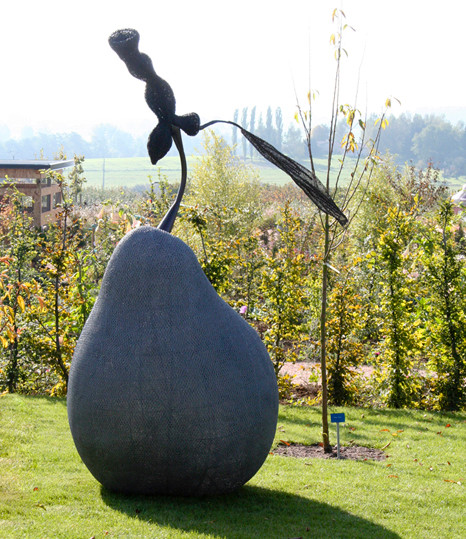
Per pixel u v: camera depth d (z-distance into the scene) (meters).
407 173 26.91
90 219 27.33
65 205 12.14
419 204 20.02
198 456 5.38
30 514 5.20
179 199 6.46
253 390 5.57
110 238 15.66
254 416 5.54
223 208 16.38
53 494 5.68
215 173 29.27
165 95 6.10
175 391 5.28
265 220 30.33
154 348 5.34
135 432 5.30
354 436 8.96
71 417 5.62
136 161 178.00
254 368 5.64
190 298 5.55
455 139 162.25
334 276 14.47
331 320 11.41
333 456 8.07
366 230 21.17
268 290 11.65
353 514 5.85
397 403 11.24
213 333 5.52
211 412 5.34
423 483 6.95
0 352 10.92
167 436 5.30
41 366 11.86
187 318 5.47
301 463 7.55
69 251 11.52
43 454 7.09
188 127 6.17
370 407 11.30
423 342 11.48
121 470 5.48
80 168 32.91
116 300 5.55
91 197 47.22
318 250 15.51
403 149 166.62
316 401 11.43
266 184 50.41
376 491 6.56
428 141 160.12
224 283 11.54
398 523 5.68
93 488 5.91
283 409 10.64
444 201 11.75
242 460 5.57
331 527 5.44
